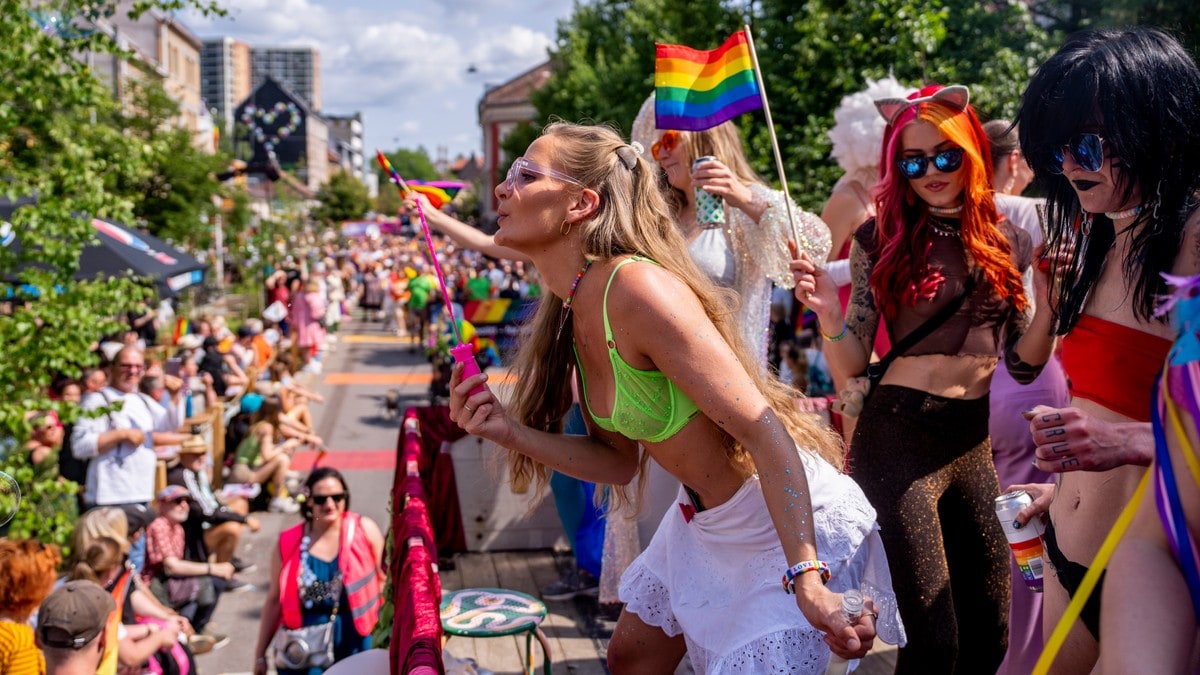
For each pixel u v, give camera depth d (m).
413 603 2.46
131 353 8.39
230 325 26.30
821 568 1.90
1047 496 2.20
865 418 2.84
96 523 5.46
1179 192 1.73
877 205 2.85
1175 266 1.75
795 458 1.96
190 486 7.68
